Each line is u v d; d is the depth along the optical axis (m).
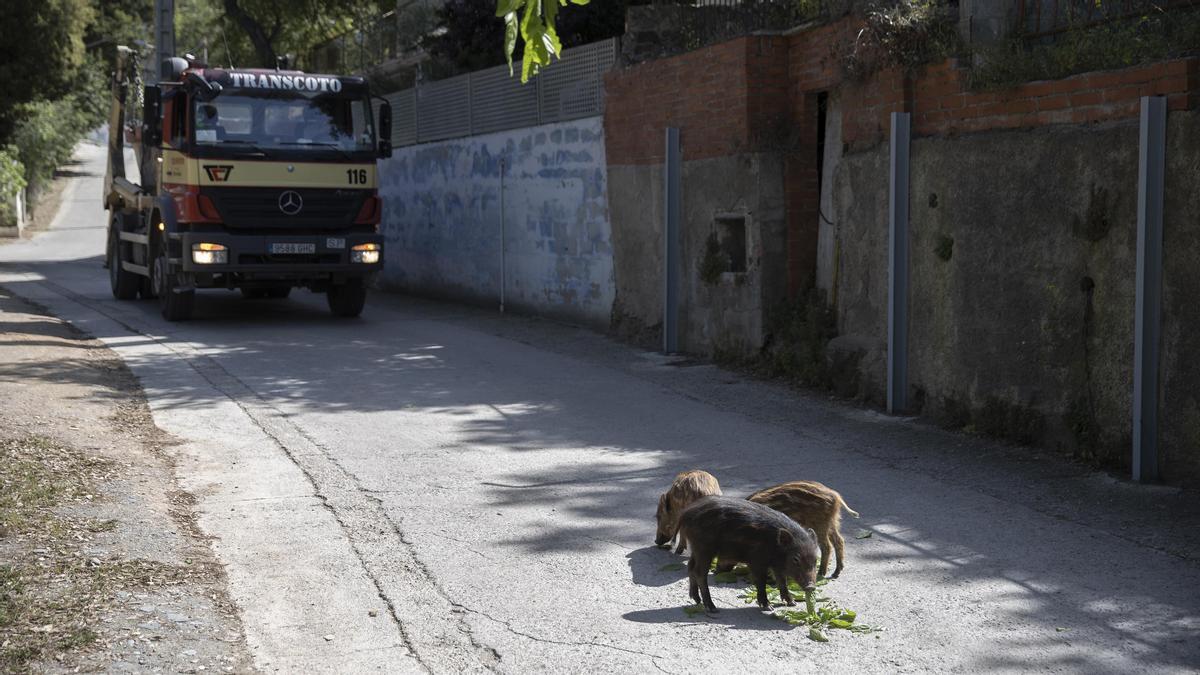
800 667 5.00
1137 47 8.22
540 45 4.91
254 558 6.58
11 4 33.88
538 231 18.28
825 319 12.34
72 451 8.56
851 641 5.29
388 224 24.83
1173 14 8.67
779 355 12.46
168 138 17.56
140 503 7.42
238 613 5.69
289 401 11.45
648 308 15.29
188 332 16.81
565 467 8.78
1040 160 8.88
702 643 5.28
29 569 5.88
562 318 17.70
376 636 5.45
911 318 10.49
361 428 10.20
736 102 13.14
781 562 5.49
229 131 17.02
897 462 8.77
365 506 7.69
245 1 33.16
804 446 9.39
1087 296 8.51
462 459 9.04
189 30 52.66
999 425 9.37
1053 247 8.79
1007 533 6.94
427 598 5.95
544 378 12.88
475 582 6.20
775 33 12.92
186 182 16.88
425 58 26.50
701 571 5.65
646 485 8.24
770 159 12.94
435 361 14.12
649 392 11.95
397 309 20.59
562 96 17.30
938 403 10.13
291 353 14.73
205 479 8.38
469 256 20.84
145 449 9.16
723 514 5.60
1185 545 6.62
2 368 12.13
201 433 9.93
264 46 31.66
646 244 15.23
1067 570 6.26
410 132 23.31
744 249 13.76
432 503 7.77
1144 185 7.74
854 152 11.46
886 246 10.86
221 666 4.94
